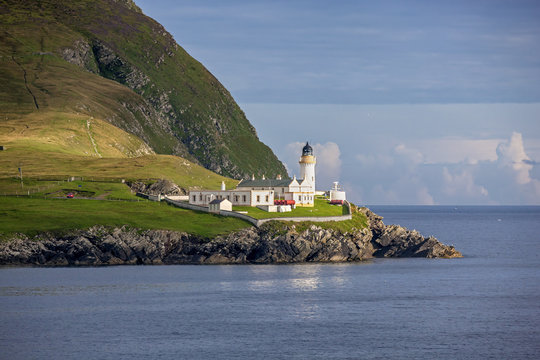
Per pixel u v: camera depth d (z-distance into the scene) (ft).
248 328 415.23
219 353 363.35
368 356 362.94
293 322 431.43
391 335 405.18
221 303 483.51
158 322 426.51
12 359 351.46
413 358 361.10
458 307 488.44
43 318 433.07
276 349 372.17
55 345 375.25
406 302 503.61
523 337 404.98
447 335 407.23
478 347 382.63
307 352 367.66
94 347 371.97
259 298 503.61
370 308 479.41
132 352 363.76
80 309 458.50
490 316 459.73
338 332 409.90
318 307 478.18
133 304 476.13
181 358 354.13
